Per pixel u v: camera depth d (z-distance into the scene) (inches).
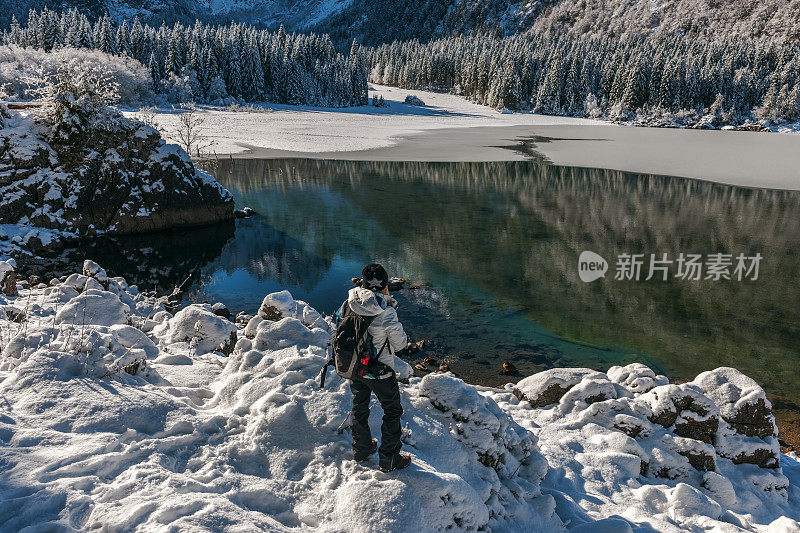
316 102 4896.7
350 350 130.6
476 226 962.7
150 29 4461.1
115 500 118.2
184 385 200.5
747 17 7519.7
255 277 682.2
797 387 412.8
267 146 2106.3
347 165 1722.4
